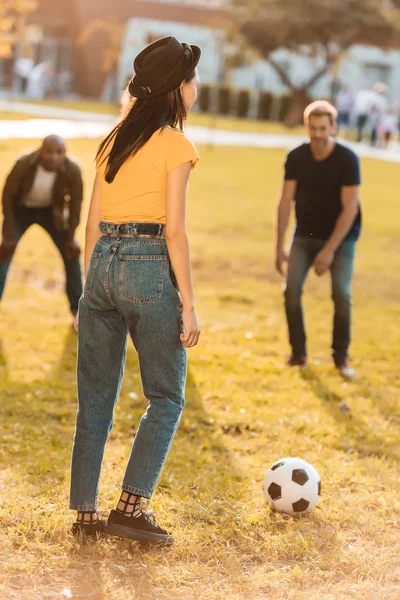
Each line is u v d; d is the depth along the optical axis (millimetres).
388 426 7785
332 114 8508
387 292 14102
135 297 4758
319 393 8578
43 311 11320
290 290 9164
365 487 6266
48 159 9320
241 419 7645
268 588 4762
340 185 8672
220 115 61031
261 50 55438
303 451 7020
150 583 4738
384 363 9906
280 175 31078
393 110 55031
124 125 4852
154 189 4773
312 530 5512
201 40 62844
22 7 35688
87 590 4633
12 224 9633
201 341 10320
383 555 5141
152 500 5785
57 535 5180
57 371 8852
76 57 63938
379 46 55375
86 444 5043
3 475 6074
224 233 18828
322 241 8984
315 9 52719
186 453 6770
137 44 55656
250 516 5598
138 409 7812
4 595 4527
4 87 64625
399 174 33656
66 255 9961
